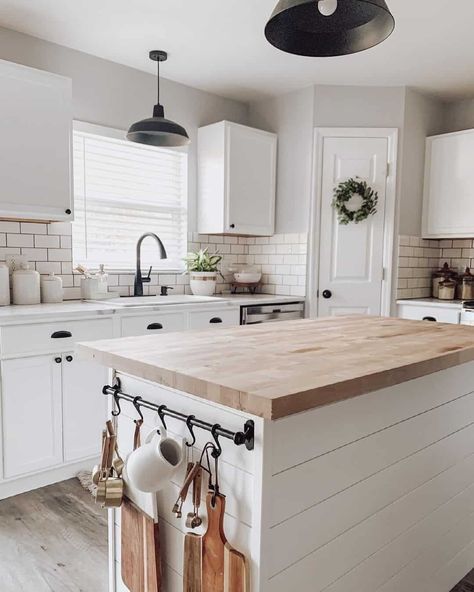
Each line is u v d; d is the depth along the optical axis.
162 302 2.97
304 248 3.73
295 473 1.09
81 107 3.13
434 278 3.94
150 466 1.16
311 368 1.12
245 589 1.04
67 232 3.07
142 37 2.90
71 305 2.75
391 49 3.01
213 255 3.96
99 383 2.59
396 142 3.61
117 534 1.49
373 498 1.33
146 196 3.58
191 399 1.20
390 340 1.54
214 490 1.11
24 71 2.54
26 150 2.58
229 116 3.99
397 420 1.39
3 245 2.80
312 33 1.54
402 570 1.49
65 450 2.49
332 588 1.22
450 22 2.66
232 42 2.96
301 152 3.74
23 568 1.83
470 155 3.57
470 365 1.73
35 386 2.36
